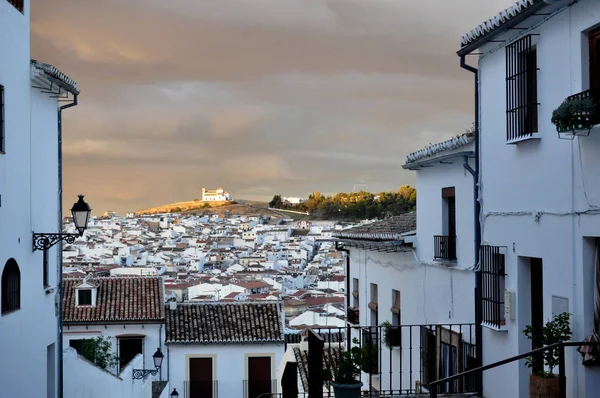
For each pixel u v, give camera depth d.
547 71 10.30
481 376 12.52
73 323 31.88
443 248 14.05
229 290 78.94
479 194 12.50
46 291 15.69
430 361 14.87
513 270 11.38
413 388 15.86
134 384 23.16
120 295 34.16
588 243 9.48
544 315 10.40
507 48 11.29
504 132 11.66
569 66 9.73
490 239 12.16
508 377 11.49
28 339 14.40
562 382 7.63
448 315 14.03
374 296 19.25
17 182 13.87
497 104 11.91
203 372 32.81
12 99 13.63
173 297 36.66
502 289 11.92
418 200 15.77
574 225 9.64
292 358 23.89
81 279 35.22
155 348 32.47
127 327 32.44
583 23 9.39
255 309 35.06
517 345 11.23
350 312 21.09
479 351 12.52
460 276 13.50
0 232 12.89
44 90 15.62
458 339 13.28
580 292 9.52
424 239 15.39
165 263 149.50
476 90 12.59
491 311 12.03
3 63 13.17
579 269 9.52
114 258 154.62
